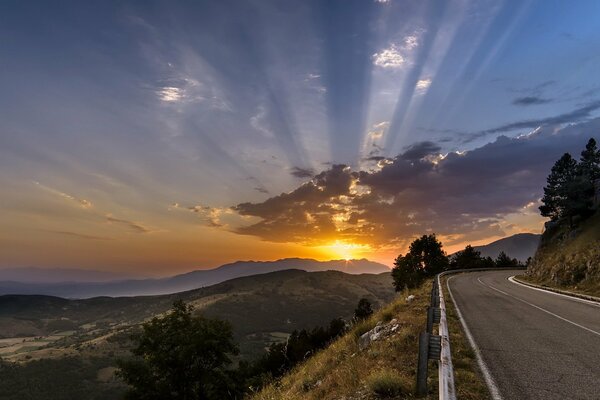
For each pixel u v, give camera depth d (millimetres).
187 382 31641
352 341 13109
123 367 31656
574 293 23625
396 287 68500
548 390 6148
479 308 17141
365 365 8055
